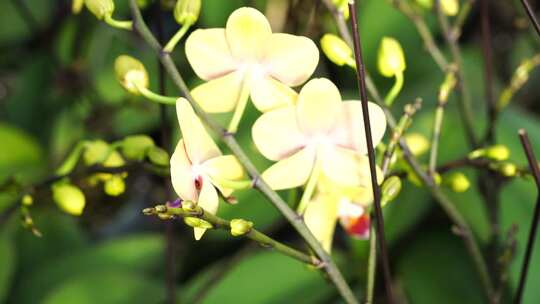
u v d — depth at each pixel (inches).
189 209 27.4
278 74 29.4
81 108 42.4
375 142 29.3
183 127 28.0
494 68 45.3
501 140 38.6
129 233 44.5
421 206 38.6
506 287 36.8
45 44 46.3
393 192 29.6
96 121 41.9
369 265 30.1
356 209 29.9
